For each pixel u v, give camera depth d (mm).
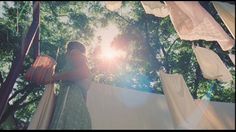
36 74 2674
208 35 2941
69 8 12820
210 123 2789
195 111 2760
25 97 11125
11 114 10516
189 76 12867
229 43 3027
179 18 2836
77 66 2525
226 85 12758
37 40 3789
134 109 2955
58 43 12742
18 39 10391
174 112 2684
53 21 12938
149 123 2887
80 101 2459
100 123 2812
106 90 3031
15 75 3365
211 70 3018
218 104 2977
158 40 13109
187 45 12820
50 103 2566
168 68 12930
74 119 2375
